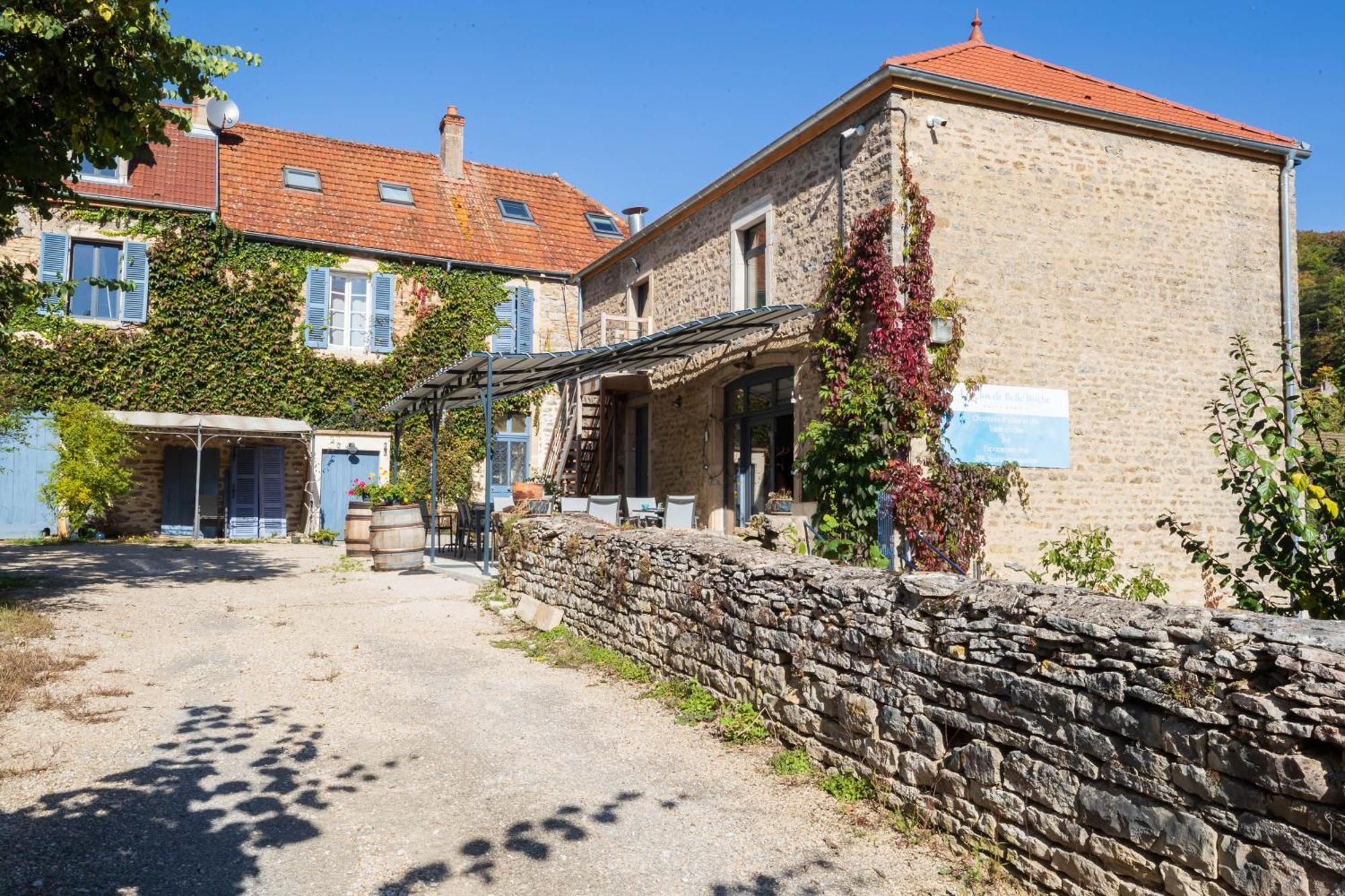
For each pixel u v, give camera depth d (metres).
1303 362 11.74
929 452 9.57
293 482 18.78
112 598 9.17
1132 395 10.71
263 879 3.48
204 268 17.48
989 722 3.67
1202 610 3.04
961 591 3.92
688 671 6.04
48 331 16.28
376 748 5.00
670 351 13.08
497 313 20.00
